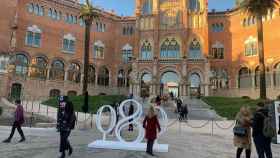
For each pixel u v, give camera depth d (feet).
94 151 39.96
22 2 161.79
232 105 118.83
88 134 59.11
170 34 185.88
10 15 151.74
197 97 156.35
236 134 31.78
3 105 109.29
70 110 35.35
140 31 190.60
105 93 196.44
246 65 173.47
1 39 146.00
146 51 187.93
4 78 143.95
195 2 188.14
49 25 173.99
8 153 36.37
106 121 84.07
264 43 163.53
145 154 38.78
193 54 181.88
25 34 161.58
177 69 177.68
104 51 200.44
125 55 203.62
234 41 183.62
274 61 155.94
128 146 43.04
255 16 118.93
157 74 179.52
